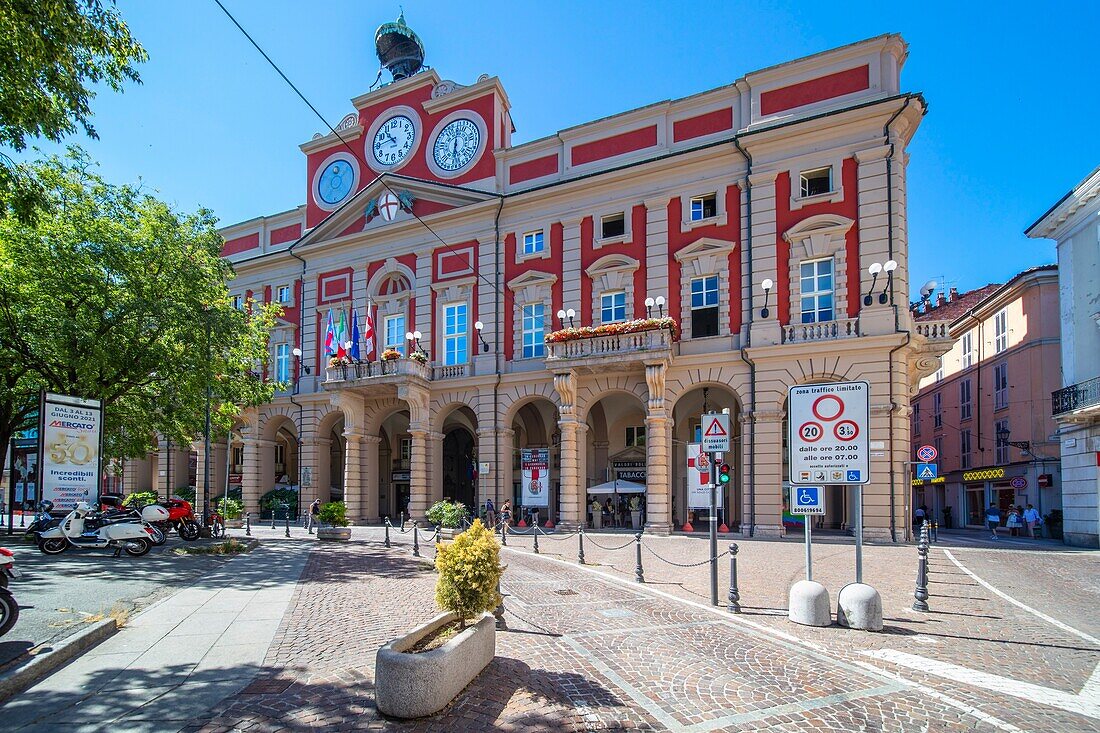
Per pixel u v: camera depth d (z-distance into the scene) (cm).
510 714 576
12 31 872
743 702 619
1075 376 2416
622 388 2594
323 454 3397
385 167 3362
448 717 564
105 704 586
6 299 1861
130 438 2494
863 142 2298
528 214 2923
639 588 1258
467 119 3148
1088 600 1170
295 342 3516
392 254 3244
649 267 2636
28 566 1442
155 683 643
